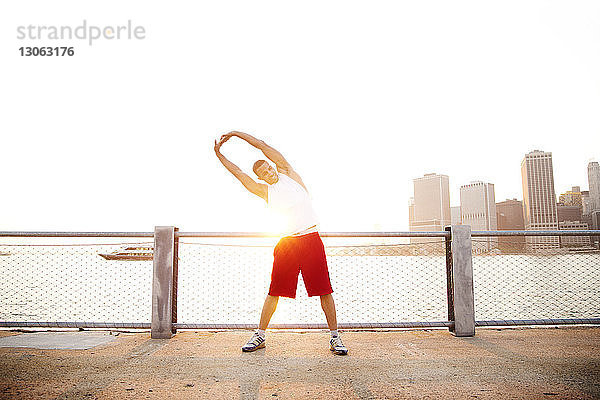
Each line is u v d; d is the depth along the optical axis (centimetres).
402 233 475
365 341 437
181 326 464
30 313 1084
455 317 462
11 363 338
